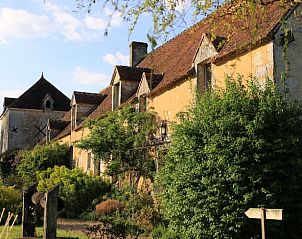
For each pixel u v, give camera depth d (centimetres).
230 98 930
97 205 1744
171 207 977
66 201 1911
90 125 1705
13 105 4622
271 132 898
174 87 1535
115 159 1638
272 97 930
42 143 3947
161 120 1602
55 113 4712
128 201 1512
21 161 2983
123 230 1019
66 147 2989
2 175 3625
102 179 2103
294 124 916
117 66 2103
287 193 879
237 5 649
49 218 712
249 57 1131
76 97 2908
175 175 959
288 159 892
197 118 970
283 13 643
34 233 1102
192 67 1421
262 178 866
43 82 4903
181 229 954
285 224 888
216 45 1275
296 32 1092
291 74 1073
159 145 1548
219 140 892
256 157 863
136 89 2078
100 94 3009
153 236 1176
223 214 866
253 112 910
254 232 862
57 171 2117
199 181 909
